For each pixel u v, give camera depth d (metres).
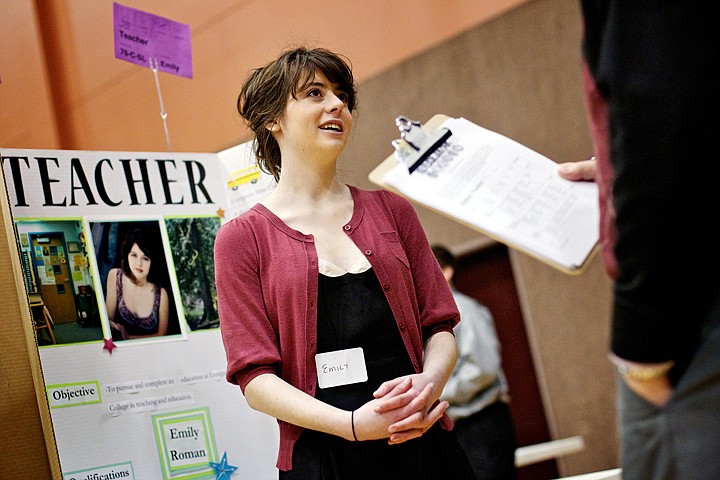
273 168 1.85
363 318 1.59
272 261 1.64
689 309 1.16
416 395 1.48
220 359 2.20
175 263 2.21
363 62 4.92
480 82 5.00
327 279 1.60
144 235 2.19
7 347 1.92
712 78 1.07
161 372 2.13
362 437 1.48
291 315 1.60
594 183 1.51
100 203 2.15
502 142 1.60
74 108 4.71
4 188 1.98
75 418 2.03
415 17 5.01
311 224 1.68
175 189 2.25
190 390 2.15
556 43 4.81
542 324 5.11
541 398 5.17
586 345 4.98
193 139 4.66
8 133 4.55
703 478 1.15
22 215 2.07
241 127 4.47
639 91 1.10
